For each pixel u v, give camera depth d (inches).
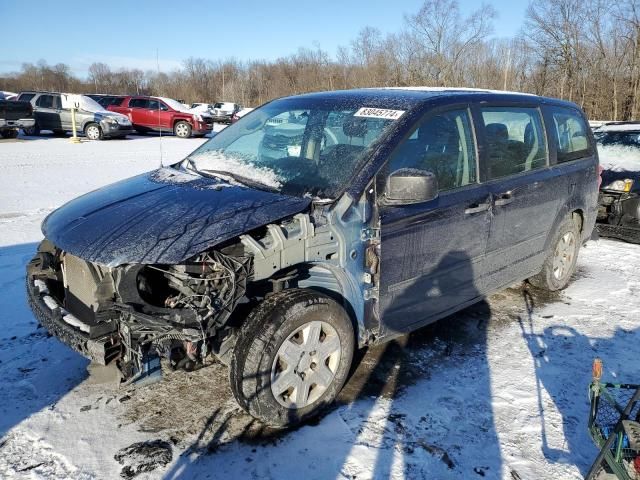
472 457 111.8
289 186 130.0
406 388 136.6
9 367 141.2
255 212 115.0
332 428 119.6
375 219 124.3
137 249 105.4
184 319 103.3
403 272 133.4
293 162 138.3
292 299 114.2
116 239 109.4
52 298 123.8
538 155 179.6
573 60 1245.7
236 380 110.3
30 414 122.0
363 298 126.1
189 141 839.7
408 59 1587.1
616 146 308.7
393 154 129.0
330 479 104.5
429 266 139.7
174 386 135.0
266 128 158.7
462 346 160.6
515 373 145.6
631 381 142.3
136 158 585.0
